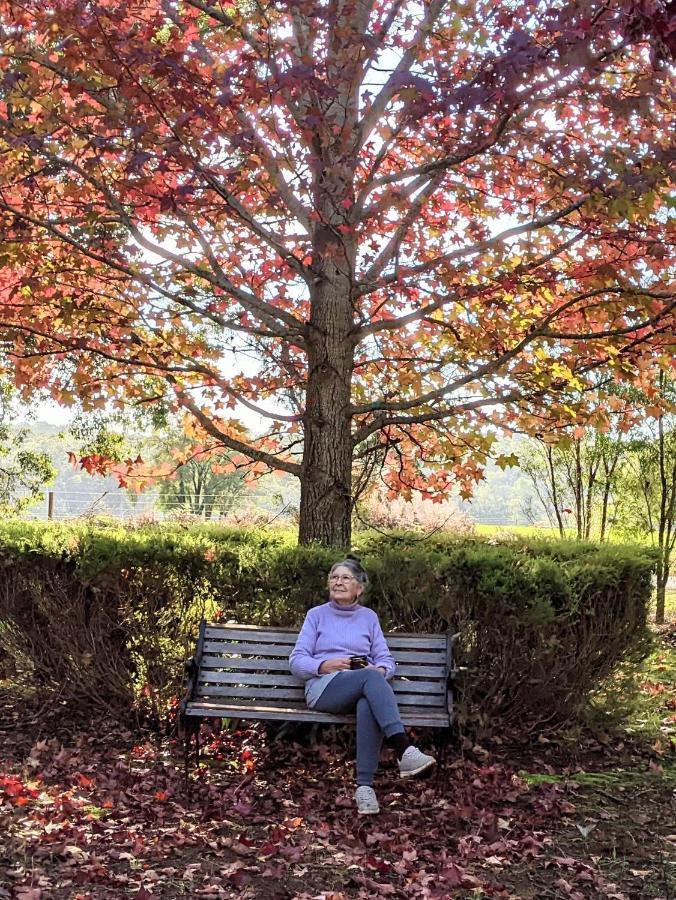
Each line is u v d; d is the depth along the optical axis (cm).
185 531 705
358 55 530
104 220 639
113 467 758
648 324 607
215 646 518
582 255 707
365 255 693
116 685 591
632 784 490
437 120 526
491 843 402
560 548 626
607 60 517
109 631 586
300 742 552
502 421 761
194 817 429
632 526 1280
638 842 409
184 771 498
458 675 496
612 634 565
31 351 742
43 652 617
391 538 719
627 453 1236
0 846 374
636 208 504
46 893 330
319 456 676
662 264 646
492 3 602
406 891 347
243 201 729
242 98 516
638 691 643
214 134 504
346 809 452
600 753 555
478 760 530
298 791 480
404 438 845
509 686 550
